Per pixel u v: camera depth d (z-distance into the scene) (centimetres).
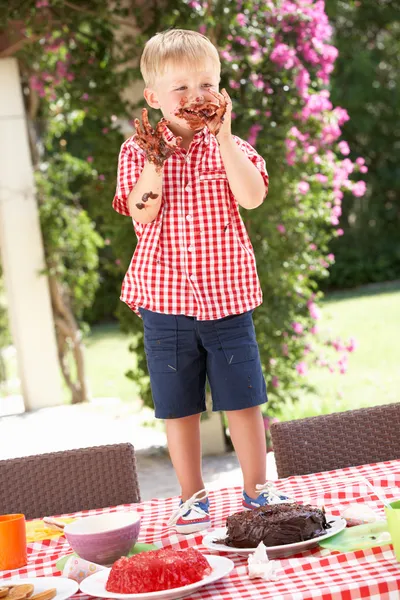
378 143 2081
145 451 631
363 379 953
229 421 217
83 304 923
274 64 562
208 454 603
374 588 137
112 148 590
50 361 857
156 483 536
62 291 908
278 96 567
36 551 189
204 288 216
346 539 163
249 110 556
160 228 218
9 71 828
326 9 960
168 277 217
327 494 201
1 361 1223
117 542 169
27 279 849
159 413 219
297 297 610
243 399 212
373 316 1520
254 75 563
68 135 1499
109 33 573
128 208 218
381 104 2041
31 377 855
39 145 873
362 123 2020
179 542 181
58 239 862
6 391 1180
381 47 1967
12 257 845
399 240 2148
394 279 2125
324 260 637
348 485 208
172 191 219
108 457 239
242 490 233
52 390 861
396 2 1798
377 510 185
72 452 240
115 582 146
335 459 244
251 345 217
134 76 562
